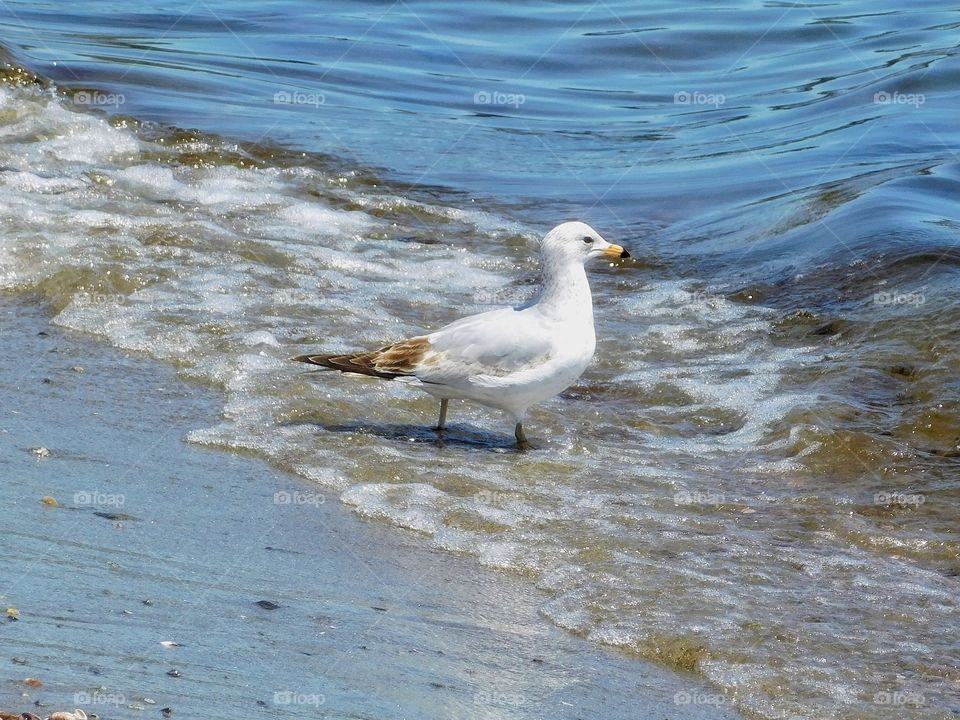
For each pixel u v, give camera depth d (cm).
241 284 1197
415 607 679
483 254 1374
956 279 1182
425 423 958
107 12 2325
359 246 1369
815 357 1083
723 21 2348
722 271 1317
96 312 1107
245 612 651
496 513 802
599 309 1237
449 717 566
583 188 1598
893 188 1446
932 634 666
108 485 800
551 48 2234
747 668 627
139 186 1479
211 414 932
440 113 1898
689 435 960
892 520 809
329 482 838
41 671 566
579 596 699
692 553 756
